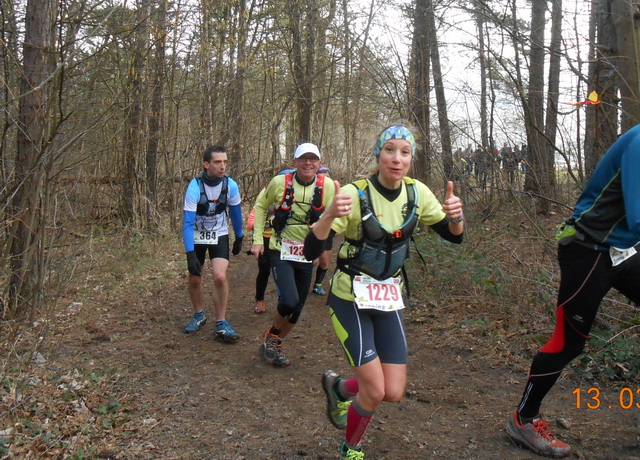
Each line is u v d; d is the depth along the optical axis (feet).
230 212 17.63
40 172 16.63
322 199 14.80
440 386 13.44
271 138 44.91
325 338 17.46
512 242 20.99
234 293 23.45
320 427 11.79
